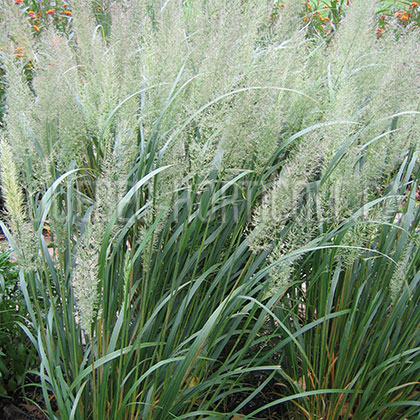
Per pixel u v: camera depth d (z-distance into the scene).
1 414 2.45
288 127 2.51
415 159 2.31
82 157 2.44
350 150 2.02
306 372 2.21
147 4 3.21
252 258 2.06
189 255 2.15
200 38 2.54
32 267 1.76
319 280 2.30
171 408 2.01
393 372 2.25
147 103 2.09
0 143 1.65
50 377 1.81
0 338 2.48
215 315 1.79
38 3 6.21
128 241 2.50
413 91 2.26
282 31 2.94
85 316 1.63
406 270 2.12
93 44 2.60
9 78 2.03
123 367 1.91
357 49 2.79
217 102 1.95
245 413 2.49
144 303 1.98
